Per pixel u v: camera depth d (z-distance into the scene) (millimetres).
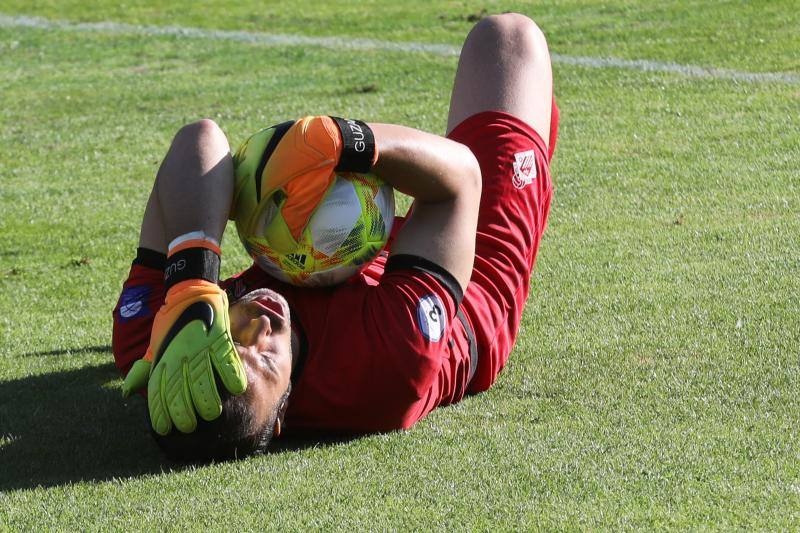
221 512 9961
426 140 11609
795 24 44344
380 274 13086
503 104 14133
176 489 10547
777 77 36656
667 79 37719
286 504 10070
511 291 13320
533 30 15109
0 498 10484
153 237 12789
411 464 10953
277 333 11047
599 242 21344
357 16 58188
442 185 11688
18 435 12586
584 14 51406
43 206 28484
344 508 9930
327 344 11633
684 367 13922
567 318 16578
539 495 10039
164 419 10602
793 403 12406
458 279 11812
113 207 28094
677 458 10820
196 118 38812
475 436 11711
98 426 12859
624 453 11000
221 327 10430
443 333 11586
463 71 14664
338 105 39031
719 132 30266
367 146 11172
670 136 30281
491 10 55875
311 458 11281
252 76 45594
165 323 10656
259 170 11281
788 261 19016
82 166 33000
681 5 50531
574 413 12406
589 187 25875
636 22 48219
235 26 58531
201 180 11188
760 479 10234
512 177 13633
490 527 9414
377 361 11383
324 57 48406
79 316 19328
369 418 11773
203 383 10359
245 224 11516
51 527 9766
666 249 20484
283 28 56812
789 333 15070
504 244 13289
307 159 11078
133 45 55219
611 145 29781
